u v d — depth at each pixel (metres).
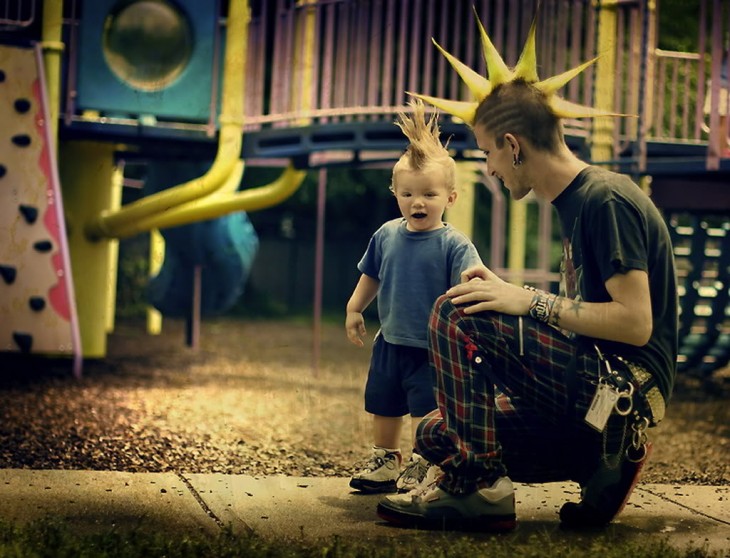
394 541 3.13
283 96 8.27
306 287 21.44
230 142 7.96
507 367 3.24
